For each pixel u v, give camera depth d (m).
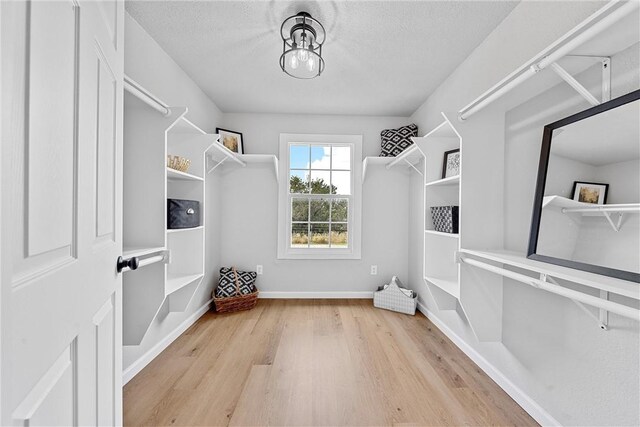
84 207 0.64
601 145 1.05
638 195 0.92
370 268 3.46
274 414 1.48
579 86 1.10
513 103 1.59
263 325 2.64
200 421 1.43
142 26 1.89
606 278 0.96
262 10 1.73
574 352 1.28
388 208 3.46
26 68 0.43
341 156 3.48
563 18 1.33
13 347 0.40
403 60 2.24
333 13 1.74
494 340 1.73
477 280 1.72
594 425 1.18
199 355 2.08
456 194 2.32
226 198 3.39
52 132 0.51
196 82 2.66
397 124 3.46
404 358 2.06
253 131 3.41
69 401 0.58
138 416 1.46
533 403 1.48
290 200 3.45
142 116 1.69
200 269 2.24
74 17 0.59
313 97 2.96
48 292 0.49
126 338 1.71
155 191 1.69
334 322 2.72
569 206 1.17
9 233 0.39
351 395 1.64
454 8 1.68
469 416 1.49
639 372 1.03
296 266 3.44
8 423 0.39
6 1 0.38
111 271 0.83
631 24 0.91
